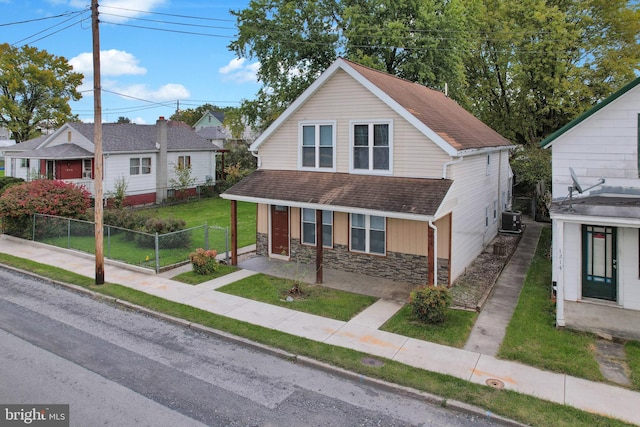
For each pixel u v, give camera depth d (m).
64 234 19.34
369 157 14.95
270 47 28.16
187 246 18.50
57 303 13.06
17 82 41.25
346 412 7.70
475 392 8.18
